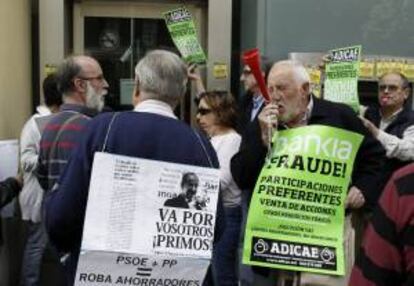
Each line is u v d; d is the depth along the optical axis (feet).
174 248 8.18
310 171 9.77
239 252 14.29
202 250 8.31
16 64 16.99
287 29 18.03
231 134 14.57
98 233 7.88
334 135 9.80
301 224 9.75
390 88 16.19
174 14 16.49
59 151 11.32
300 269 9.68
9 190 14.20
